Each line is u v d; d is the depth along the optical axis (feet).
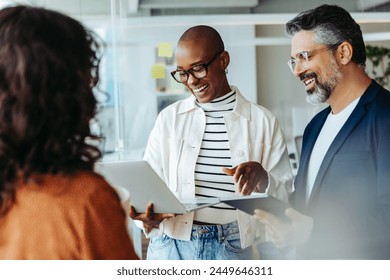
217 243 5.78
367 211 4.73
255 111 6.32
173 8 16.16
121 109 15.33
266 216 4.60
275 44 22.53
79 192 2.78
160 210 4.95
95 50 3.01
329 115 5.43
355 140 4.84
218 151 6.05
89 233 2.74
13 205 2.77
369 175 4.72
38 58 2.64
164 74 17.65
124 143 14.53
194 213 5.83
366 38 18.51
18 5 2.88
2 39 2.68
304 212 5.31
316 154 5.41
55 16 2.82
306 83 5.30
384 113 4.72
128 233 3.04
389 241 4.58
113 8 15.30
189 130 6.22
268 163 6.20
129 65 19.11
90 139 2.98
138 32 18.80
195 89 6.02
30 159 2.69
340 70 5.05
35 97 2.65
